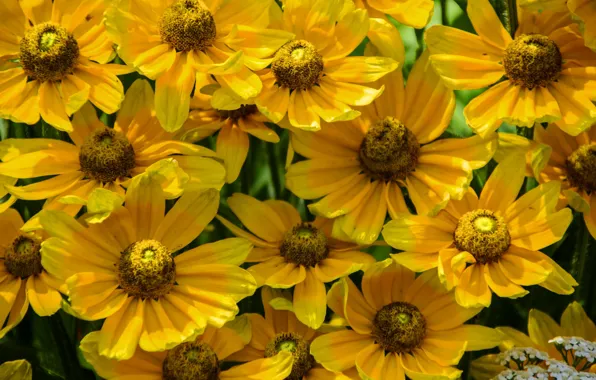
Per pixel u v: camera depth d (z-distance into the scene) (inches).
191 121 30.9
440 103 30.5
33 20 30.5
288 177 30.2
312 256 30.1
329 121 29.3
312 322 29.4
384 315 29.9
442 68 30.2
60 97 29.9
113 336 28.2
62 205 29.4
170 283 28.8
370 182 30.4
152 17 29.7
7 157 29.7
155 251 28.7
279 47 29.7
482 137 29.9
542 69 30.2
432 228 29.8
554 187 29.9
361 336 30.0
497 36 30.6
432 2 30.9
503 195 30.1
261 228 30.7
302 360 29.8
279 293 30.4
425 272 30.2
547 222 29.8
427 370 29.5
